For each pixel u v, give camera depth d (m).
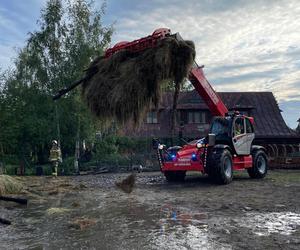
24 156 26.50
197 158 13.71
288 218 7.48
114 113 10.67
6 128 24.20
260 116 35.28
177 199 10.23
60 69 26.20
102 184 14.59
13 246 5.73
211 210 8.46
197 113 33.59
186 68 10.92
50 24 26.39
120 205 9.34
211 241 5.79
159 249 5.41
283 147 27.02
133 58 11.22
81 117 24.98
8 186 11.70
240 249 5.36
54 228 6.91
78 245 5.72
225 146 13.95
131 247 5.55
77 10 26.58
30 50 26.97
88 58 25.84
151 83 10.62
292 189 12.05
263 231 6.41
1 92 25.48
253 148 16.09
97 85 11.20
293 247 5.43
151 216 7.86
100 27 26.91
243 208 8.65
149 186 13.60
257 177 16.03
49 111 26.20
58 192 12.12
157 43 10.92
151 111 11.02
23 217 8.04
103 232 6.51
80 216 7.96
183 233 6.33
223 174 13.47
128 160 25.00
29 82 27.53
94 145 27.33
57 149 19.88
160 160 14.52
